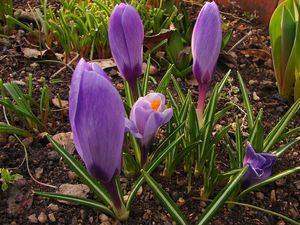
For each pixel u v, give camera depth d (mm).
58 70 312
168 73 261
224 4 404
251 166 216
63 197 200
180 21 348
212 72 225
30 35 335
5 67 308
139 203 227
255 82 322
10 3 336
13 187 232
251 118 253
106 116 152
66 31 312
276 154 239
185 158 238
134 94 226
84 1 354
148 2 367
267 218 229
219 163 252
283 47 296
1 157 247
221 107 296
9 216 220
